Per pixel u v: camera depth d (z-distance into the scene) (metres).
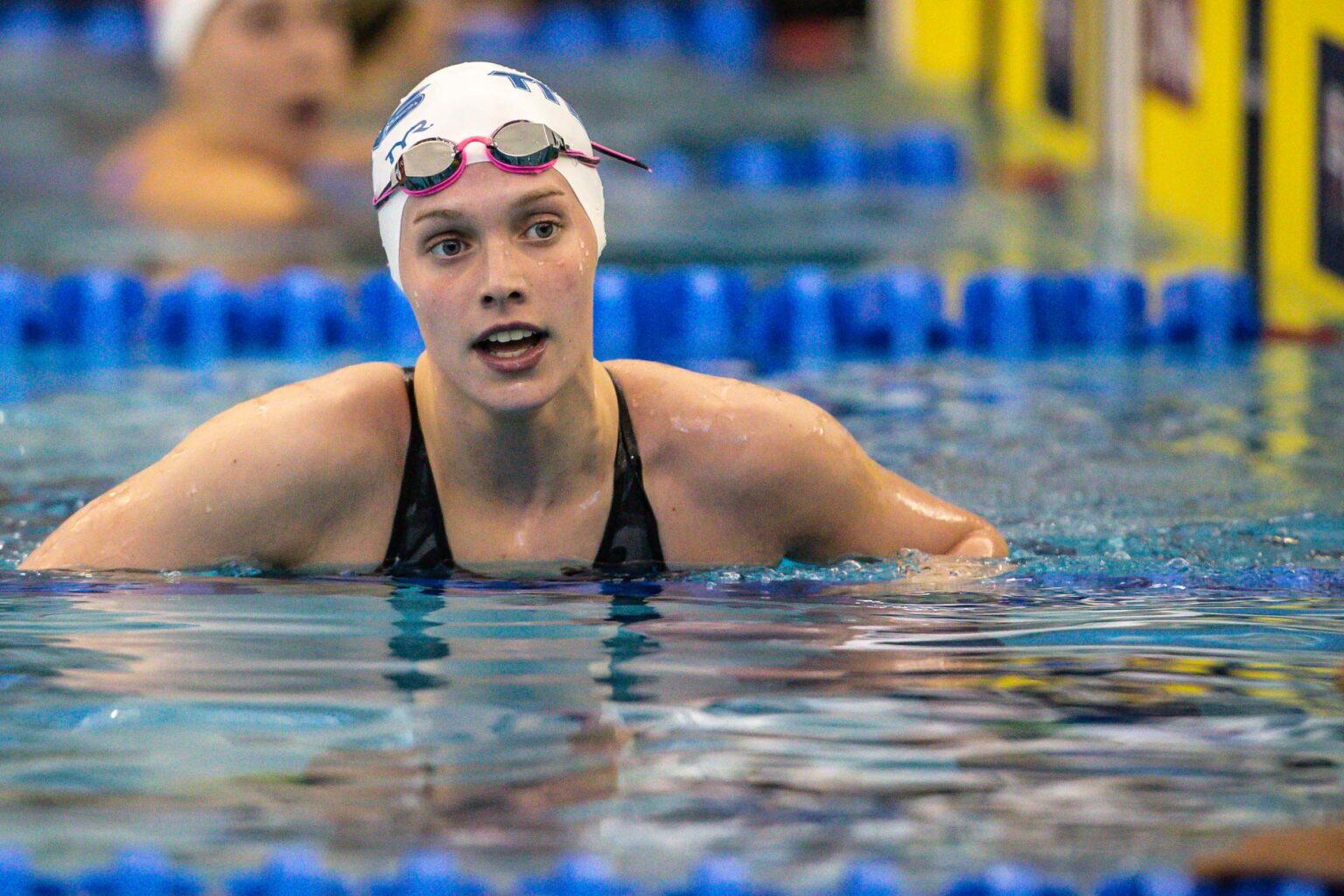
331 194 25.95
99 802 5.57
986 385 15.21
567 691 6.66
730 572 8.73
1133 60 25.27
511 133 7.88
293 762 5.91
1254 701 6.60
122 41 42.50
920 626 7.70
